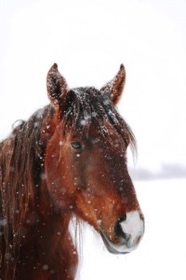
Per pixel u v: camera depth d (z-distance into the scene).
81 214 4.03
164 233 12.78
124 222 3.63
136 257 10.27
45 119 4.29
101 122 3.91
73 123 3.89
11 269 4.08
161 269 9.21
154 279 8.46
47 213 4.23
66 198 4.05
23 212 4.16
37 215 4.22
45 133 4.25
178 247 11.16
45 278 4.15
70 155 3.91
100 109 3.99
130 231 3.60
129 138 4.06
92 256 10.13
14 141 4.32
